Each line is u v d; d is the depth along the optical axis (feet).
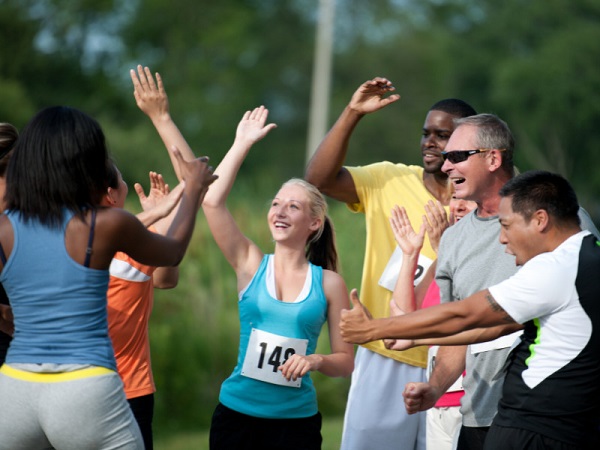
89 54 438.81
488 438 44.52
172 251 43.52
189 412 125.29
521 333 48.26
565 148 444.14
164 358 126.21
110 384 41.22
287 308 53.88
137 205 149.28
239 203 154.10
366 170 61.11
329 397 133.18
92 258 41.27
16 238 41.01
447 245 51.37
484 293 42.86
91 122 41.93
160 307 132.36
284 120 564.71
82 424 40.60
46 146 41.01
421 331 43.39
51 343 40.78
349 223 153.69
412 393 49.03
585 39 444.55
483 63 476.54
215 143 465.88
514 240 43.73
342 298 55.11
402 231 53.98
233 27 486.38
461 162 50.96
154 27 471.62
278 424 53.67
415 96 549.95
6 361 41.52
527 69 440.04
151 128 410.72
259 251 56.39
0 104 343.87
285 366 51.37
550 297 42.01
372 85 56.80
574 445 42.45
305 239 55.57
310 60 564.30
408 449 59.21
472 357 49.96
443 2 550.36
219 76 481.46
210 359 129.18
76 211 41.14
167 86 469.98
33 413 40.83
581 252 42.45
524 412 43.14
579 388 42.29
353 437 59.57
